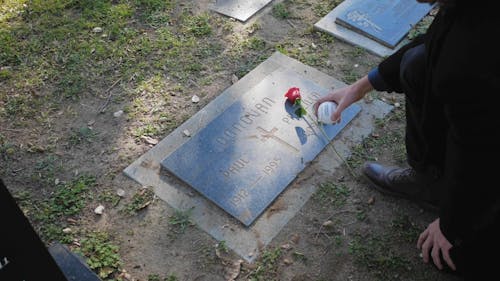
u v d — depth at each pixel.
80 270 2.01
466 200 1.61
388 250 2.24
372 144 2.67
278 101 2.81
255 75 3.01
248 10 3.46
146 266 2.21
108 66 3.12
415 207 2.39
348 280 2.15
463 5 1.40
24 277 1.46
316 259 2.22
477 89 1.40
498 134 1.43
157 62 3.14
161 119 2.82
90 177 2.55
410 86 1.96
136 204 2.42
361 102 2.85
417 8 3.39
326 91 2.88
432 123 1.88
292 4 3.55
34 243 1.43
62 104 2.92
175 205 2.41
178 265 2.21
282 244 2.27
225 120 2.71
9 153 2.67
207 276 2.17
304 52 3.20
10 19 3.45
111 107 2.90
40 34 3.34
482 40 1.35
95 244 2.28
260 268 2.19
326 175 2.52
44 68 3.12
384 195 2.44
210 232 2.30
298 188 2.46
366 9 3.39
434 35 1.60
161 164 2.54
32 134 2.77
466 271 1.94
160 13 3.47
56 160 2.64
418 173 2.25
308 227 2.33
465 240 1.75
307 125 2.69
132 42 3.27
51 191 2.50
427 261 2.12
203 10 3.50
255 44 3.25
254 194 2.40
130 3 3.54
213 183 2.44
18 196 2.47
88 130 2.77
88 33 3.34
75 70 3.11
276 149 2.58
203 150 2.58
